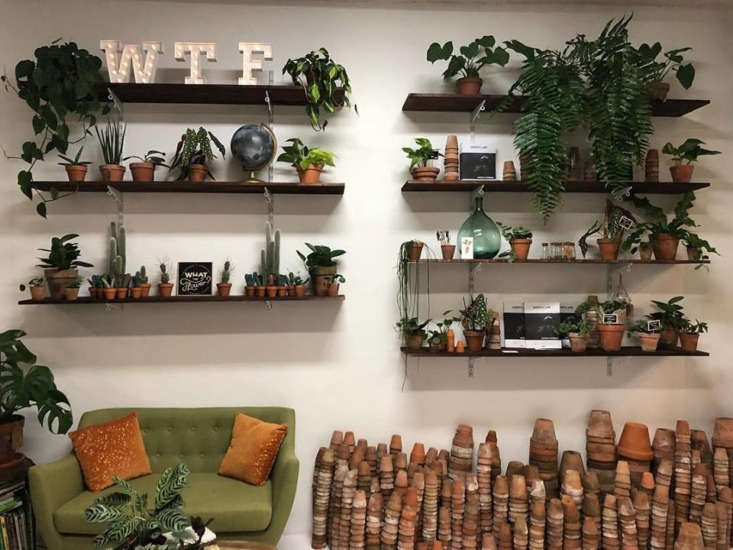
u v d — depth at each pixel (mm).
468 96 2889
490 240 2875
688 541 2553
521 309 3074
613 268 3117
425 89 3104
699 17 3188
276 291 2814
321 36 3080
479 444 3074
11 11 2979
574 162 3004
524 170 2900
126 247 2982
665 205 3150
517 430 3092
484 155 3016
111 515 1539
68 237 2750
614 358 3131
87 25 3000
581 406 3115
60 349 2967
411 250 2857
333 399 3049
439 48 2881
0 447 2533
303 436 3027
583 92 2777
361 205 3072
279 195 3047
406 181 3088
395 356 3064
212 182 2781
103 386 2975
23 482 2588
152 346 2996
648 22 3168
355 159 3076
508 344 3020
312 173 2844
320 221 3057
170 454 2795
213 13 3045
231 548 1950
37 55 2695
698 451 2834
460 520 2648
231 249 3021
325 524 2762
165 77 3033
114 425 2662
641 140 2832
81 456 2523
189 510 2279
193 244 3012
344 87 2830
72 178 2768
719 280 3172
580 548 2594
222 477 2660
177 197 3008
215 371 3014
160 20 3027
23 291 2936
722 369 3162
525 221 3111
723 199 3186
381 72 3096
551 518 2580
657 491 2662
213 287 3004
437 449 3049
